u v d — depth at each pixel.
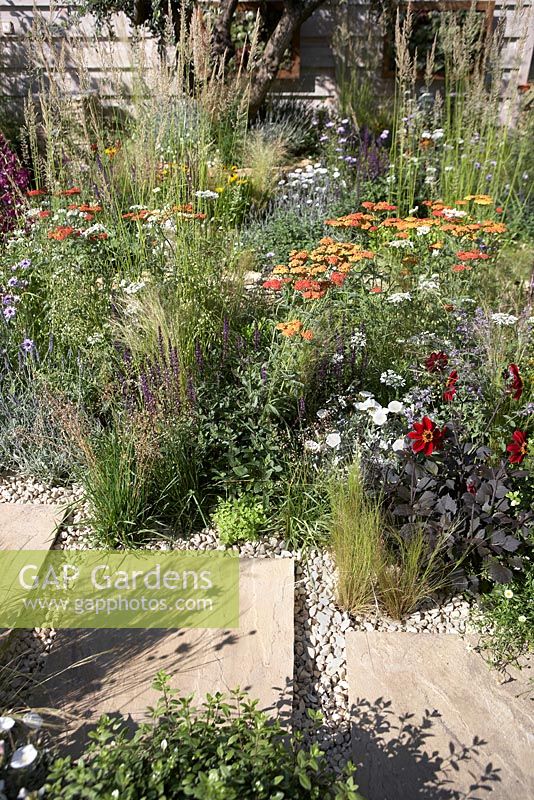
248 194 6.22
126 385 3.26
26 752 1.59
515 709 2.20
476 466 2.65
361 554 2.56
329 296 3.90
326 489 2.94
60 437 3.29
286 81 8.73
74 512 3.03
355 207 5.88
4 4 8.20
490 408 3.10
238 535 2.89
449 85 7.22
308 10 7.45
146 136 4.93
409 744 2.09
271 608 2.55
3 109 8.38
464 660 2.38
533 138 6.48
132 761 1.66
